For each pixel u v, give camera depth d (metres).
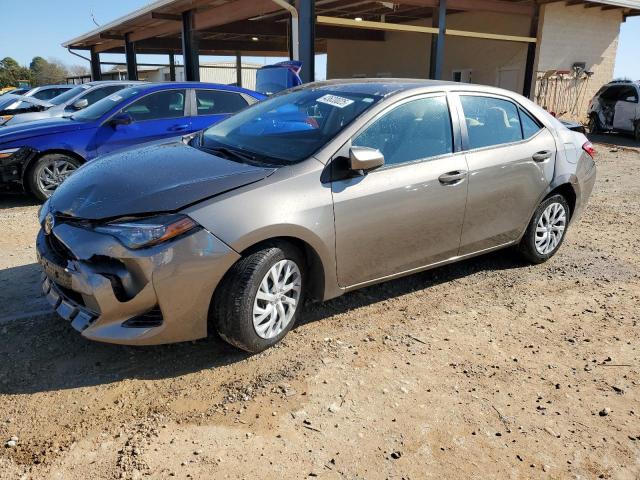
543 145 4.65
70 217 3.01
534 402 2.97
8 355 3.19
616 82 16.58
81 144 6.86
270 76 9.23
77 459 2.40
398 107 3.77
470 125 4.18
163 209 2.87
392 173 3.63
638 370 3.32
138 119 7.32
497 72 19.17
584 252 5.50
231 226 2.94
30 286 4.14
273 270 3.18
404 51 23.31
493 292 4.40
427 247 3.95
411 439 2.63
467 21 20.00
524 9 16.70
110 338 2.86
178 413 2.74
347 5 18.11
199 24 15.81
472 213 4.14
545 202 4.79
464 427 2.74
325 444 2.56
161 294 2.84
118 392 2.89
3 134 6.55
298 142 3.57
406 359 3.33
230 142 3.86
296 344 3.45
